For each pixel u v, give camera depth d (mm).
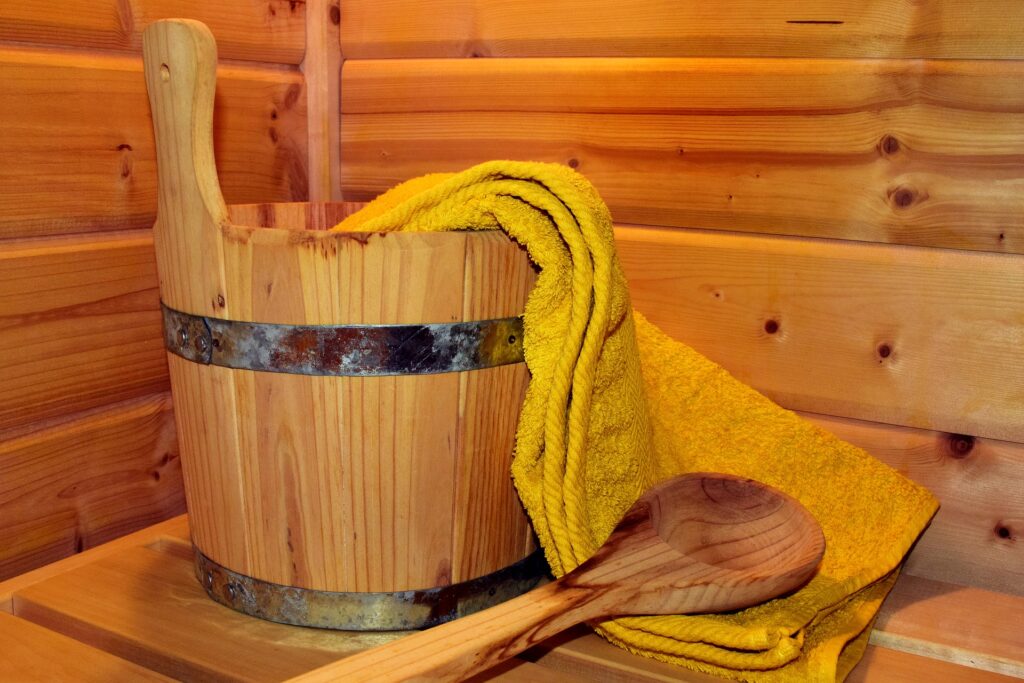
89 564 1009
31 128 962
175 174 811
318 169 1328
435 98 1233
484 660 707
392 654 685
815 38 1007
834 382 1055
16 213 958
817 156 1022
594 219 789
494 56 1192
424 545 837
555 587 776
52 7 973
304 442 801
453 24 1209
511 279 824
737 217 1074
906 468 1037
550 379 821
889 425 1041
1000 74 926
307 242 755
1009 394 972
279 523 833
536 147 1176
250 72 1225
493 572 896
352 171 1323
